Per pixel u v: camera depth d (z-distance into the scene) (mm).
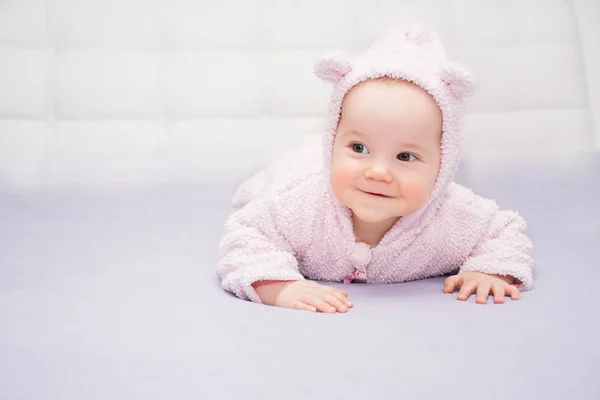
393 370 910
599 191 1911
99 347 992
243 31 2266
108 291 1245
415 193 1200
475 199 1409
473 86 1206
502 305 1178
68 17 2229
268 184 1504
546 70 2238
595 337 1014
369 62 1228
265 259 1290
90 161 2096
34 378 896
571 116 2205
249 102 2201
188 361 943
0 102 2131
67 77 2180
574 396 843
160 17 2262
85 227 1684
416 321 1088
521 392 852
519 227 1411
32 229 1652
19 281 1300
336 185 1224
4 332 1045
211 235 1655
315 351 971
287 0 2299
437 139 1229
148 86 2191
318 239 1360
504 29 2281
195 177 2070
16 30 2207
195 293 1246
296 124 2193
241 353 966
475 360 938
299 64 2236
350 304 1178
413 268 1398
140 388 869
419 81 1191
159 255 1490
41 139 2133
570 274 1348
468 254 1392
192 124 2174
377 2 2301
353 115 1195
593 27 2291
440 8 2295
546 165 2094
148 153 2129
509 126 2184
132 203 1888
